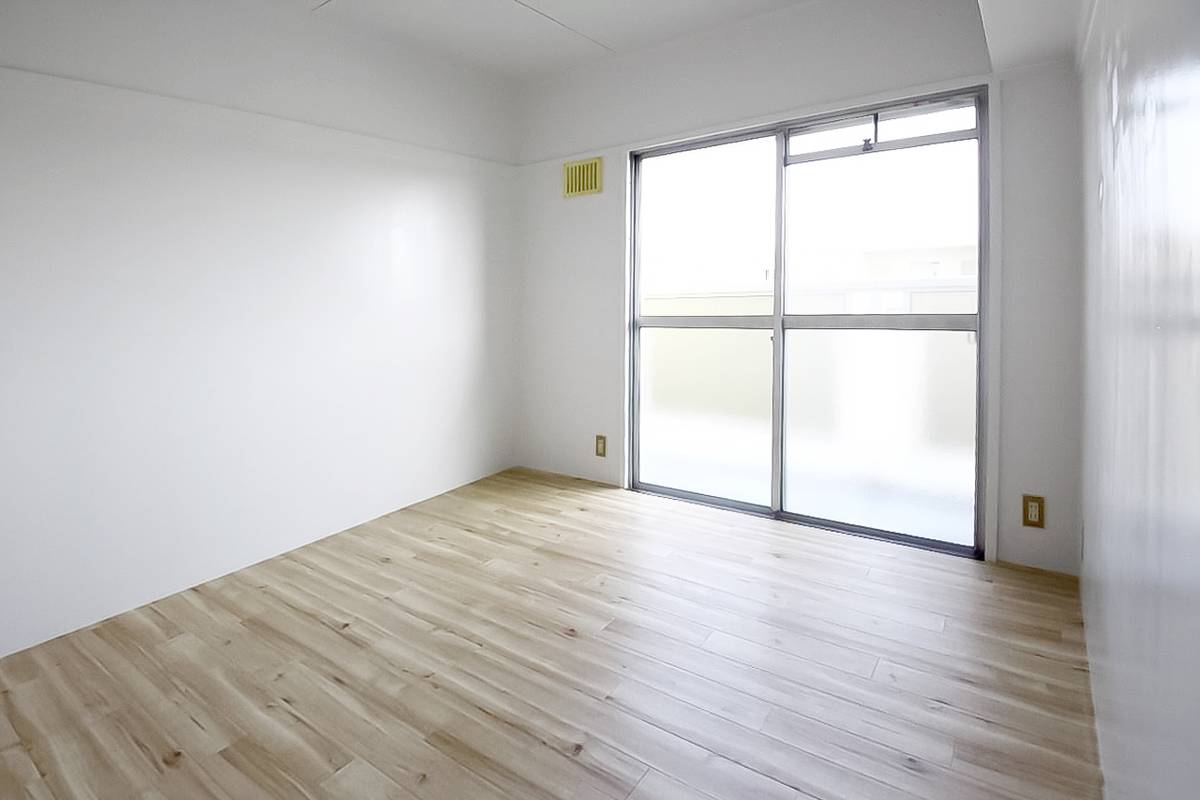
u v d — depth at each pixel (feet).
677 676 7.20
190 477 9.59
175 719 6.57
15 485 7.89
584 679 7.18
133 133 8.78
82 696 6.97
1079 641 7.70
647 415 14.10
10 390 7.82
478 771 5.81
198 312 9.58
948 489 10.67
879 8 10.37
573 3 11.04
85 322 8.42
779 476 12.23
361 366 12.00
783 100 11.39
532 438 15.55
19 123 7.78
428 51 12.89
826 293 11.55
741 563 10.16
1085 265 8.21
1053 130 9.07
